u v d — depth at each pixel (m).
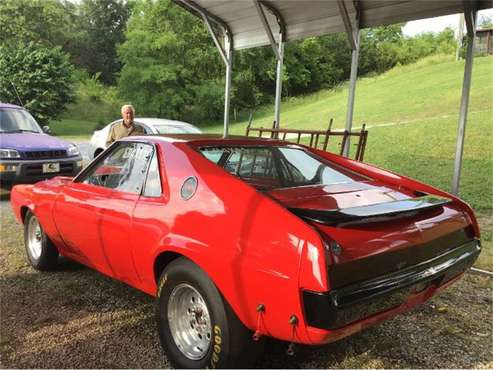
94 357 3.24
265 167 3.55
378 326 3.68
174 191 3.16
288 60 36.91
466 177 10.15
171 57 33.72
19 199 5.08
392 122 17.44
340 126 19.38
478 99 17.77
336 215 2.60
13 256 5.45
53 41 53.03
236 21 8.61
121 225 3.46
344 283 2.43
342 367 3.10
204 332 2.96
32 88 31.48
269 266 2.48
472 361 3.17
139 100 33.44
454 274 3.16
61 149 9.34
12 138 9.16
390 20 6.76
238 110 35.88
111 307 4.05
